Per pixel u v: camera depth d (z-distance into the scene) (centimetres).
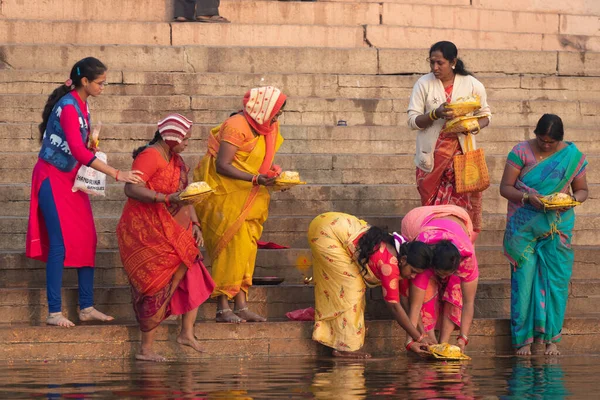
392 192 1669
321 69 2119
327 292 1294
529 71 2203
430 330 1302
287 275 1512
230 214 1315
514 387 1036
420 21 2383
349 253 1281
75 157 1257
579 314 1453
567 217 1337
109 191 1591
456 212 1320
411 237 1311
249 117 1324
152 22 2208
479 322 1352
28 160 1666
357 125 1948
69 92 1298
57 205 1283
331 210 1642
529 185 1348
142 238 1231
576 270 1553
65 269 1451
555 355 1321
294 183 1303
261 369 1173
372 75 2064
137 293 1238
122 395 974
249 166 1322
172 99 1889
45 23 2155
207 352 1291
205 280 1277
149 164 1231
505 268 1545
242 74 2002
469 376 1116
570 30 2492
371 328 1334
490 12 2433
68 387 1024
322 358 1288
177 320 1360
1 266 1441
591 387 1038
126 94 1970
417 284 1265
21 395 972
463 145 1392
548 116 1326
